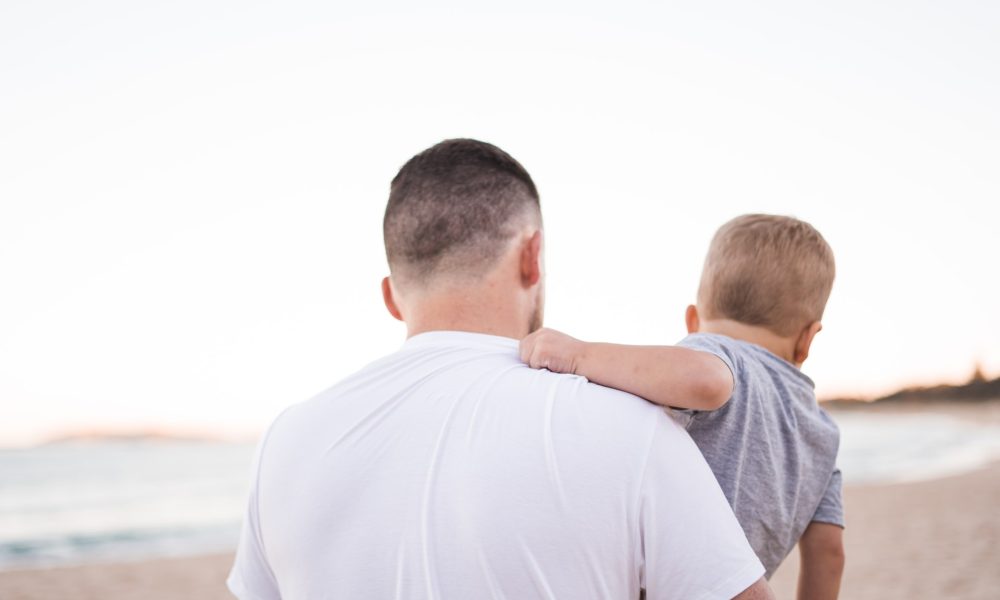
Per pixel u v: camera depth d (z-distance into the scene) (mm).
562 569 992
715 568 990
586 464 1010
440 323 1231
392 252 1285
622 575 1007
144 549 13992
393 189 1298
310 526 1098
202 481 27656
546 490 1006
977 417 57188
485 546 1003
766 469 1378
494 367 1144
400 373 1172
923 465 25344
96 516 19453
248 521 1236
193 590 8938
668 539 996
